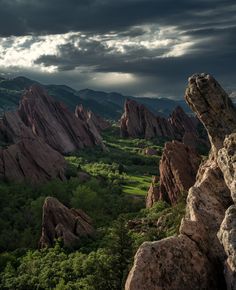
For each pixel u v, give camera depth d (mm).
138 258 30469
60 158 190500
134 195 170375
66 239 100562
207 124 62875
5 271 91062
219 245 32625
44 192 157875
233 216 30188
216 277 31141
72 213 115812
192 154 122312
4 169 172500
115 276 63531
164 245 31172
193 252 31406
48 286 78125
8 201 144500
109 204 148000
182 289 29609
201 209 35906
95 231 107688
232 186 34000
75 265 80750
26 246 112562
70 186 166750
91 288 66750
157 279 29703
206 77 63406
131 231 95438
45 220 107312
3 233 119875
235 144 37250
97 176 197375
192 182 115438
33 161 179625
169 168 121312
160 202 119562
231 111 63000
